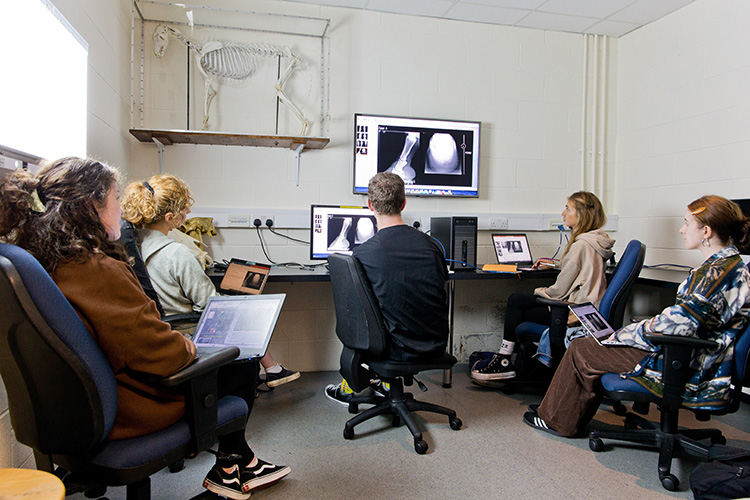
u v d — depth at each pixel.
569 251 2.46
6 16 1.25
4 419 1.27
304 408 2.40
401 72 3.08
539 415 2.10
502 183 3.29
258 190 2.91
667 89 3.09
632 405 2.48
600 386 1.86
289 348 3.00
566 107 3.38
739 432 2.16
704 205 1.74
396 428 2.16
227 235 2.87
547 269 2.77
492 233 3.29
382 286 1.82
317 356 3.04
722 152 2.75
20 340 0.88
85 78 1.83
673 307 1.66
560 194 3.40
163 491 1.63
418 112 3.12
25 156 1.38
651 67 3.21
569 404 1.95
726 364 1.64
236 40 2.83
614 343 1.83
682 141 2.99
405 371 1.90
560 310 2.27
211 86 2.76
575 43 3.38
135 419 1.05
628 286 2.12
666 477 1.67
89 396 0.92
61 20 1.60
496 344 3.33
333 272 1.95
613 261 2.99
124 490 1.62
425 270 1.84
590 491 1.65
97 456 1.00
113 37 2.33
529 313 2.72
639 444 2.00
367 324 1.84
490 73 3.23
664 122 3.11
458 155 3.15
